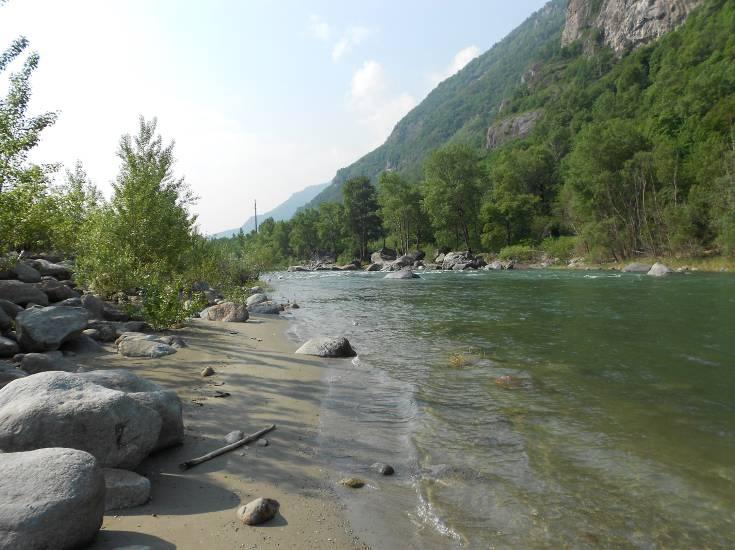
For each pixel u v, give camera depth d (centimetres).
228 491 438
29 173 1008
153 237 1738
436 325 1499
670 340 1173
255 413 660
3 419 418
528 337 1249
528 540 379
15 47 968
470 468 510
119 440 439
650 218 5100
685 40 11206
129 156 1770
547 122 13812
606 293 2327
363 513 413
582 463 521
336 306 2141
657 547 371
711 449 554
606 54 15700
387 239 10338
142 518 380
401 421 655
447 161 7450
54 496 317
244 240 11431
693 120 6744
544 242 6981
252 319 1714
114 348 996
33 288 1141
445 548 366
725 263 3922
